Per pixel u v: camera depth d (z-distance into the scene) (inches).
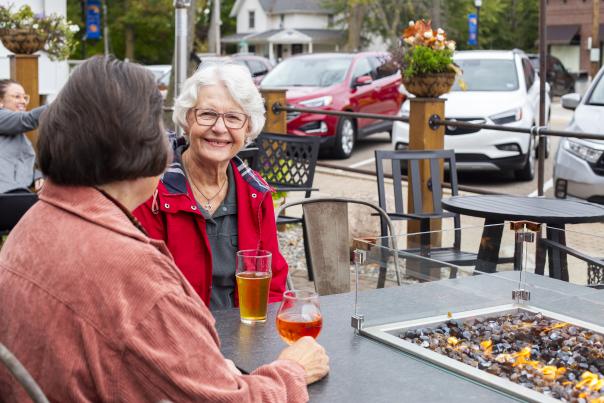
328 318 93.5
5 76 462.3
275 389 67.0
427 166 232.8
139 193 63.5
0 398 59.4
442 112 236.5
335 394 71.4
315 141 235.5
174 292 58.2
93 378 56.0
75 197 60.0
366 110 473.7
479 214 154.8
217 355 60.2
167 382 57.0
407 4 1492.4
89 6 1198.3
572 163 258.2
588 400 70.6
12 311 57.8
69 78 60.6
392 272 85.5
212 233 109.3
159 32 1598.2
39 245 58.6
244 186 110.9
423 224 199.2
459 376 76.0
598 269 91.4
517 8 1871.3
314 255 133.3
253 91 108.3
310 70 480.4
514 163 361.4
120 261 56.9
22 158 215.5
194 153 108.5
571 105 296.2
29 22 312.2
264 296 90.8
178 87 250.4
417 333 85.7
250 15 2359.7
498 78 392.8
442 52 230.2
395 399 70.6
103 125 59.0
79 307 56.1
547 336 85.4
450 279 88.0
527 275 91.8
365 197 237.6
